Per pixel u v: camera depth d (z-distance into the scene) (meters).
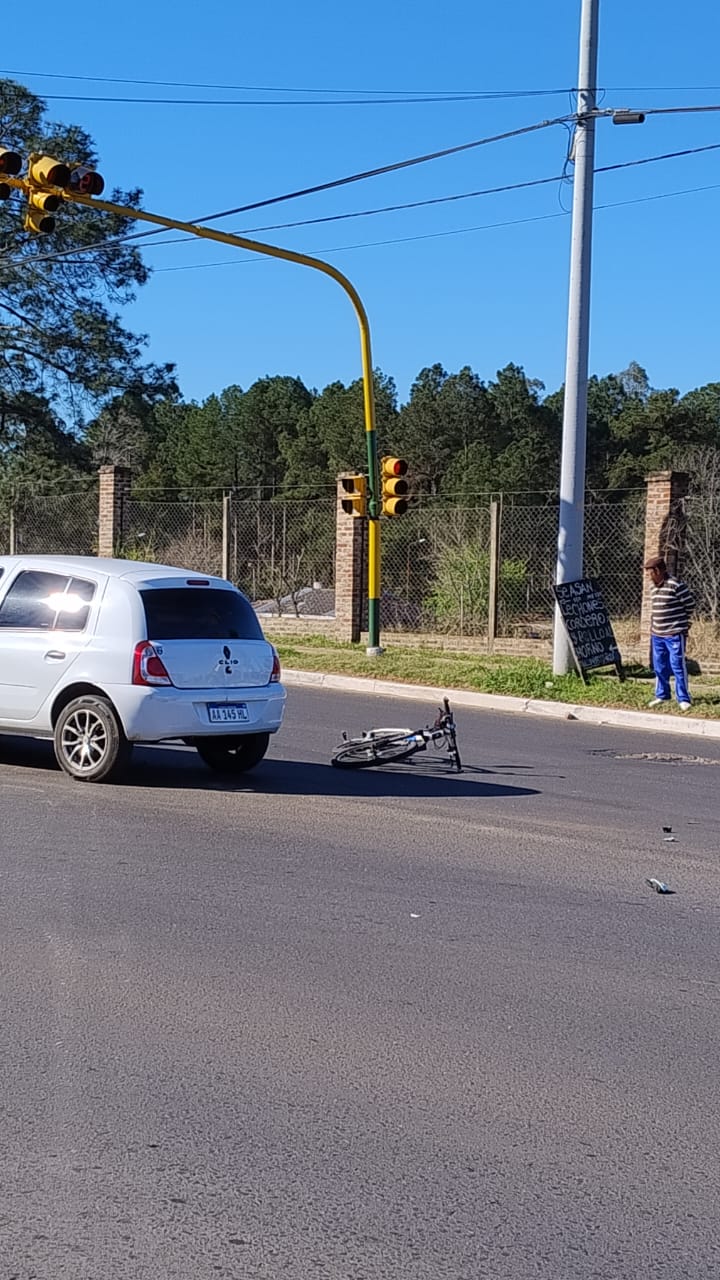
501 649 22.39
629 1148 4.37
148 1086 4.75
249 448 75.25
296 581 30.42
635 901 7.39
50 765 11.35
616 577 34.28
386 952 6.33
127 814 9.35
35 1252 3.65
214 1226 3.80
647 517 20.36
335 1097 4.70
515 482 54.84
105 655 10.42
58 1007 5.48
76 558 11.22
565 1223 3.88
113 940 6.39
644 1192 4.07
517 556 29.67
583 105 17.50
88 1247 3.68
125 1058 4.99
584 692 16.92
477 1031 5.36
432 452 63.59
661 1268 3.65
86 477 37.66
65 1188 4.00
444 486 59.28
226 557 26.41
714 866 8.30
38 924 6.61
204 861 8.01
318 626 25.30
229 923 6.72
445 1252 3.70
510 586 27.84
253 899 7.18
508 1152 4.32
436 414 64.50
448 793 10.65
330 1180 4.09
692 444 58.09
